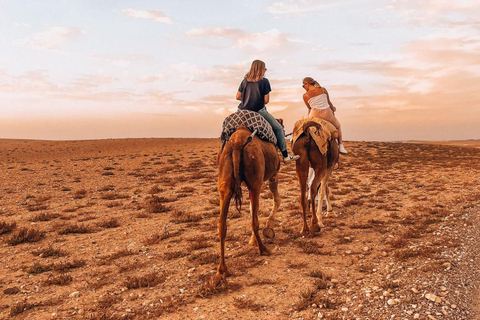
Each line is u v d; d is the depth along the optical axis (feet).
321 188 27.84
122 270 19.86
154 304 15.31
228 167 18.25
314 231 25.49
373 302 14.38
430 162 94.63
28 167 95.40
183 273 19.04
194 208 38.52
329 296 15.37
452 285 15.30
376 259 19.81
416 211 32.14
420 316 12.92
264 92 22.30
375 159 105.70
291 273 18.35
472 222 26.12
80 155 152.25
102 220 33.88
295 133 26.21
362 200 39.34
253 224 20.66
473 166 79.15
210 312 14.39
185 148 166.40
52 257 22.91
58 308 15.29
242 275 18.25
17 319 14.32
